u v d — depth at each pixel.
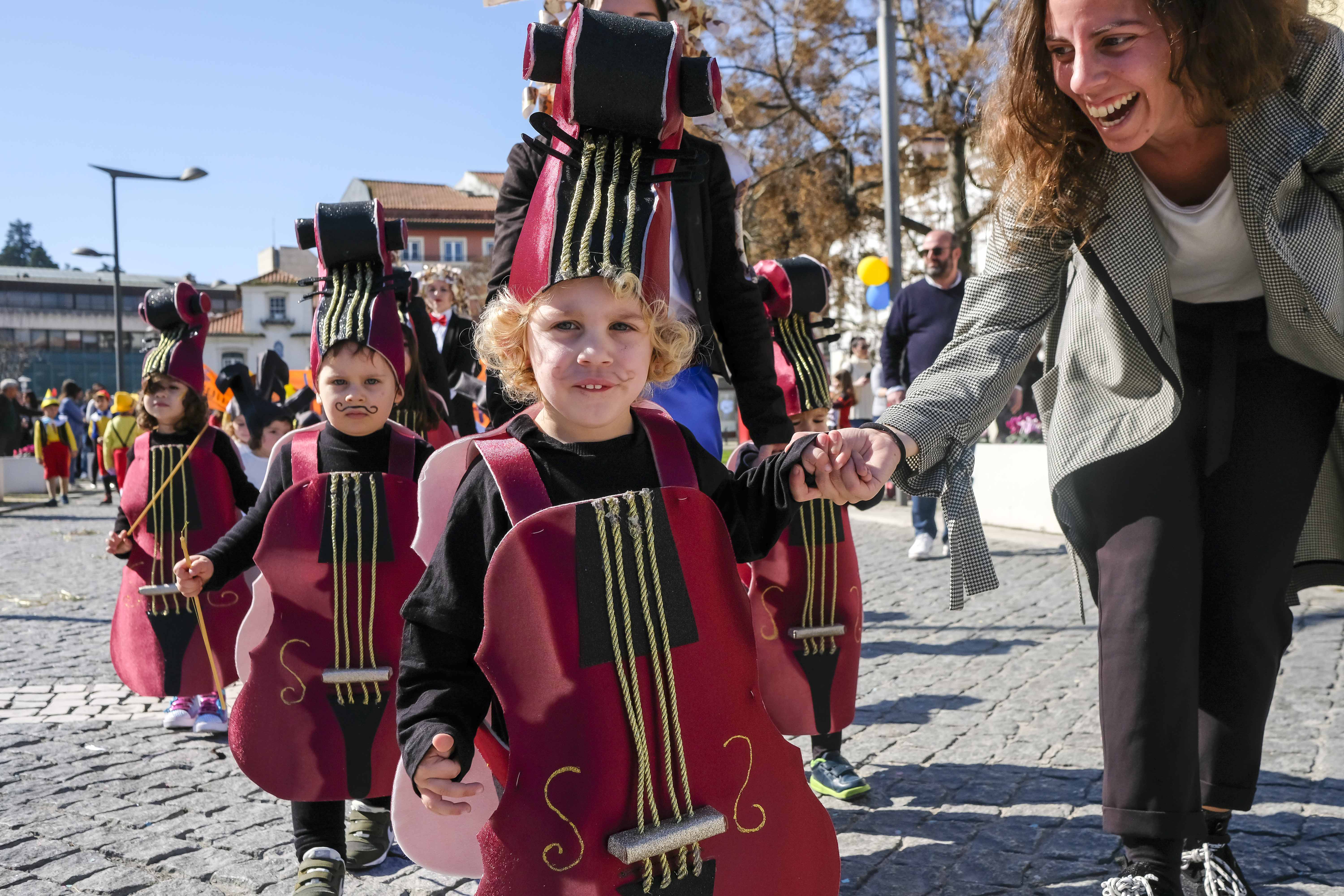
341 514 2.62
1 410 21.59
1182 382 2.17
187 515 4.18
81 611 7.30
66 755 4.00
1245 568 2.19
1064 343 2.34
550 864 1.49
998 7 2.19
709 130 2.70
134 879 2.85
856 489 1.80
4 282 77.94
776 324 3.50
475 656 1.51
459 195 67.94
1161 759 2.05
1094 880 2.72
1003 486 10.10
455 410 5.04
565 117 1.67
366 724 2.56
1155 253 2.12
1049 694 4.46
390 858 3.00
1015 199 2.24
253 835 3.16
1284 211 2.03
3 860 2.97
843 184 23.84
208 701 4.36
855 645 3.24
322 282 2.90
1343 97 1.95
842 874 2.76
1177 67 1.87
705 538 1.61
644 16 2.58
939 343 7.28
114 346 80.81
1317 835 2.89
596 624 1.53
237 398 5.98
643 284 1.58
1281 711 3.97
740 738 1.60
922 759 3.70
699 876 1.54
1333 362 2.12
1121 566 2.15
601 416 1.60
